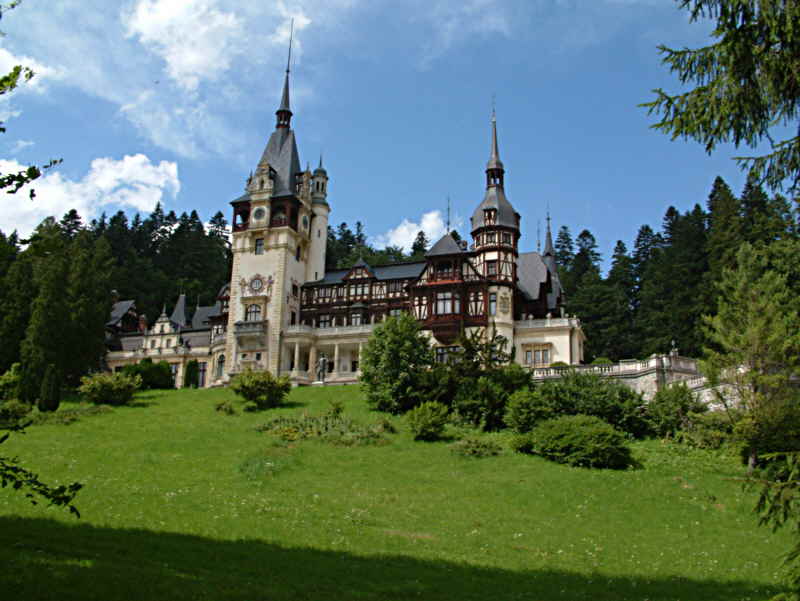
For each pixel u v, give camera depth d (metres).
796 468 11.16
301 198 78.88
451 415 43.03
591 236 113.69
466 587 17.69
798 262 47.69
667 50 13.05
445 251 67.62
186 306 108.44
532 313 70.44
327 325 75.00
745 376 33.59
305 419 43.97
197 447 37.25
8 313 64.19
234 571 16.80
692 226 83.62
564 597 17.48
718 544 24.19
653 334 80.12
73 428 42.88
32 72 10.66
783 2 11.62
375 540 22.33
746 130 13.04
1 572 13.30
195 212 136.75
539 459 34.94
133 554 17.00
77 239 72.44
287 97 84.94
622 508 28.03
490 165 71.62
